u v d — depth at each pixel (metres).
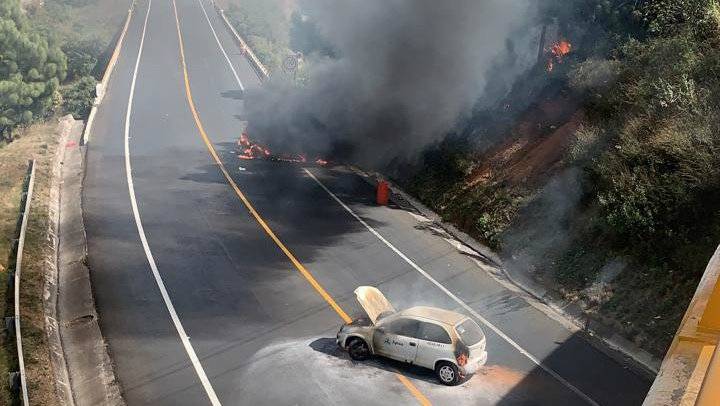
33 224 23.20
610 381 14.99
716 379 4.11
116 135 34.94
